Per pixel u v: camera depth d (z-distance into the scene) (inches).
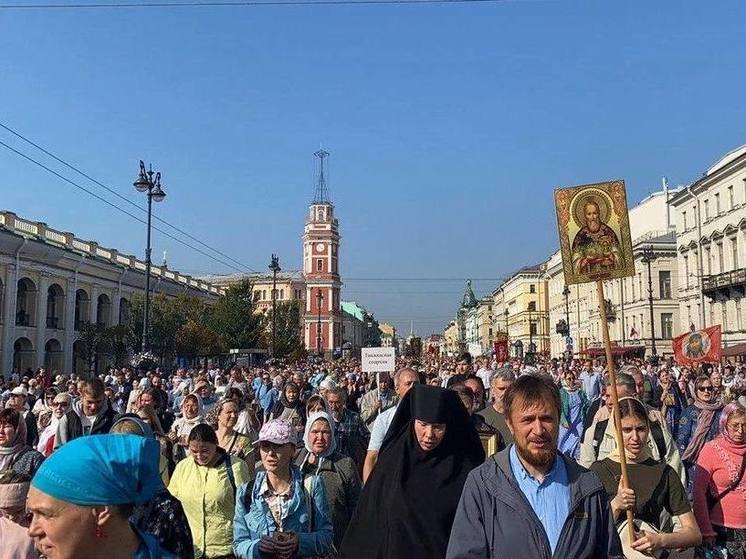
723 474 227.1
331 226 4906.5
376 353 685.9
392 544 165.9
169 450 276.4
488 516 134.3
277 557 186.9
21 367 1690.5
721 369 1029.2
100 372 1951.3
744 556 223.1
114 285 2107.5
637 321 2628.0
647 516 188.7
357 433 368.5
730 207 2032.5
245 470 237.9
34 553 170.6
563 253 228.5
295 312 2817.4
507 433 299.4
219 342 2004.2
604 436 247.4
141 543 100.7
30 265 1667.1
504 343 1424.7
